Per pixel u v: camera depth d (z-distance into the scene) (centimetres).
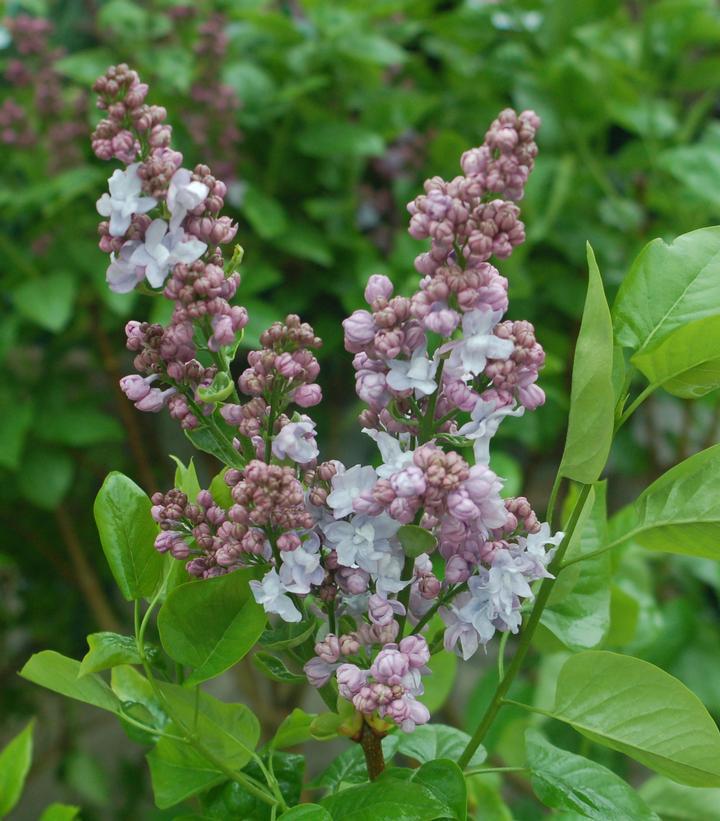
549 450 168
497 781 96
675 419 189
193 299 68
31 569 187
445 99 166
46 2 175
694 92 183
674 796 91
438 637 75
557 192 142
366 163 159
